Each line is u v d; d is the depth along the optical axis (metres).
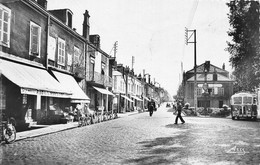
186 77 60.12
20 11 14.81
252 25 16.75
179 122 20.08
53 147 8.41
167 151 7.58
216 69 56.91
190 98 54.59
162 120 22.55
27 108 15.80
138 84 60.25
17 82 11.71
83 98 20.08
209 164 5.96
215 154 7.10
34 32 16.56
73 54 22.59
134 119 24.14
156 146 8.48
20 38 14.84
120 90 41.09
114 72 40.00
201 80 54.78
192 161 6.26
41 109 17.44
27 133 12.02
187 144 8.86
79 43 23.92
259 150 7.72
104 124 18.36
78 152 7.52
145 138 10.52
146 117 27.77
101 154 7.21
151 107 30.38
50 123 17.64
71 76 21.56
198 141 9.58
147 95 77.19
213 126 16.30
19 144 9.09
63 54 20.55
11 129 9.57
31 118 16.31
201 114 33.91
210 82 54.38
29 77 13.66
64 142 9.53
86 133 12.57
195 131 13.18
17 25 14.53
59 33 19.91
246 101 24.78
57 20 19.06
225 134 11.86
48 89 13.94
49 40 18.28
